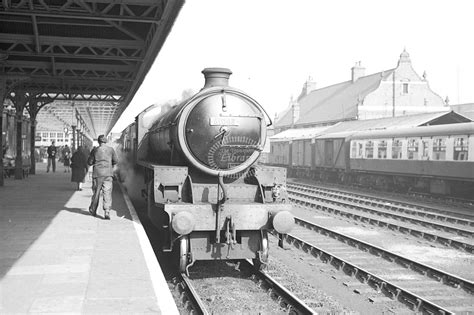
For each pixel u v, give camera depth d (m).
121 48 15.82
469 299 7.76
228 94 8.79
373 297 7.85
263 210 8.18
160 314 4.86
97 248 7.68
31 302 5.12
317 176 37.47
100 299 5.27
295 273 9.17
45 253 7.31
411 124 28.66
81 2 11.12
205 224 7.91
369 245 11.30
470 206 19.86
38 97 25.94
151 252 7.43
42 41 15.13
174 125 8.78
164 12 10.84
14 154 23.09
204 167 8.53
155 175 8.23
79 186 17.39
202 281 8.25
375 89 55.25
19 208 12.27
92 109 37.97
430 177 22.94
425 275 9.25
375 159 27.80
